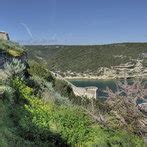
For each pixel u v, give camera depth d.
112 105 6.54
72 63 189.88
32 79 18.19
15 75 16.28
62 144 11.16
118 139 7.33
